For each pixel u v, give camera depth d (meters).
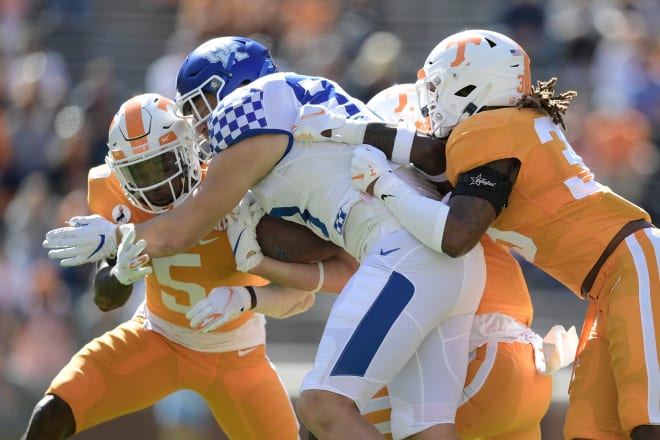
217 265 14.97
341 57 35.34
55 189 33.16
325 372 12.96
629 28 36.22
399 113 14.78
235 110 13.48
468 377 13.87
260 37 36.28
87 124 33.69
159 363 15.41
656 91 34.12
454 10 38.41
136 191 14.38
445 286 13.14
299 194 13.70
